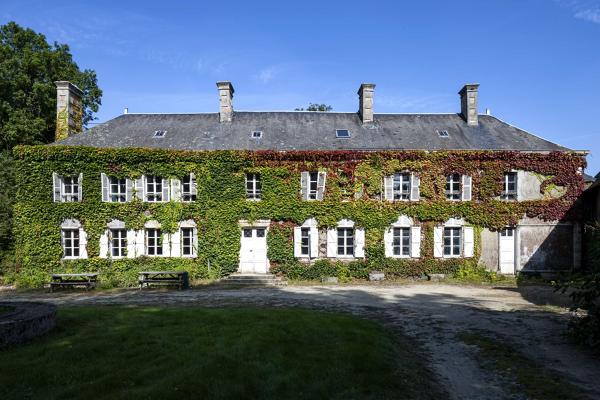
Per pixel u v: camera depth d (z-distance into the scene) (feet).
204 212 67.21
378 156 68.18
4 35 94.32
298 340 28.84
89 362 24.47
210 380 21.85
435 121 78.07
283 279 66.64
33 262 65.57
